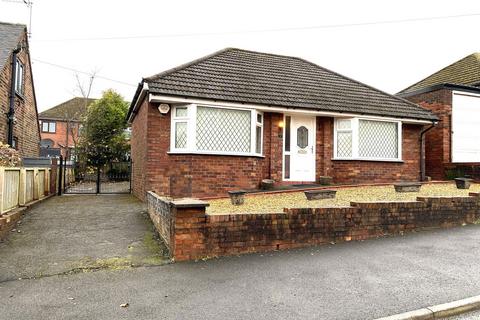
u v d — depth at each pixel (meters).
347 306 3.85
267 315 3.66
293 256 5.60
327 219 6.39
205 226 5.54
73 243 6.21
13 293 4.23
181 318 3.61
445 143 14.30
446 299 4.00
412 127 13.84
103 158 21.78
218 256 5.57
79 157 21.42
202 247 5.50
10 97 12.78
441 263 5.20
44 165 14.33
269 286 4.41
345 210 6.56
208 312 3.73
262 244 5.87
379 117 12.80
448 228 7.42
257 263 5.27
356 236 6.61
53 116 39.78
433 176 14.64
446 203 7.60
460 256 5.52
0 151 9.54
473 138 14.88
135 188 13.02
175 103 10.52
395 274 4.78
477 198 8.01
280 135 12.14
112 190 14.98
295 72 14.17
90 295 4.17
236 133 11.05
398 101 14.18
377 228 6.81
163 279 4.65
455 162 13.77
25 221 7.72
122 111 25.42
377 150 13.11
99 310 3.78
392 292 4.20
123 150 23.83
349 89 14.05
